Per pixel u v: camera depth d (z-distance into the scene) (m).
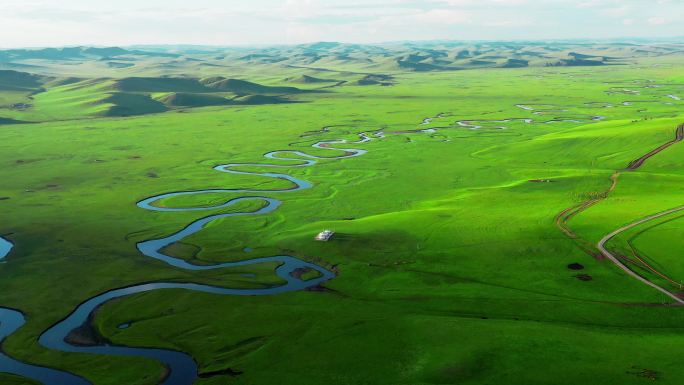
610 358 61.31
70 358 66.25
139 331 71.94
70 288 84.88
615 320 71.81
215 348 67.38
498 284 83.06
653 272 84.88
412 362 62.06
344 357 63.94
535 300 77.56
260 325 72.31
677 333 68.06
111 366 64.38
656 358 61.16
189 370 63.28
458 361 61.47
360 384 58.56
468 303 77.31
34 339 70.50
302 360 63.81
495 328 68.69
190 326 72.81
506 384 57.16
